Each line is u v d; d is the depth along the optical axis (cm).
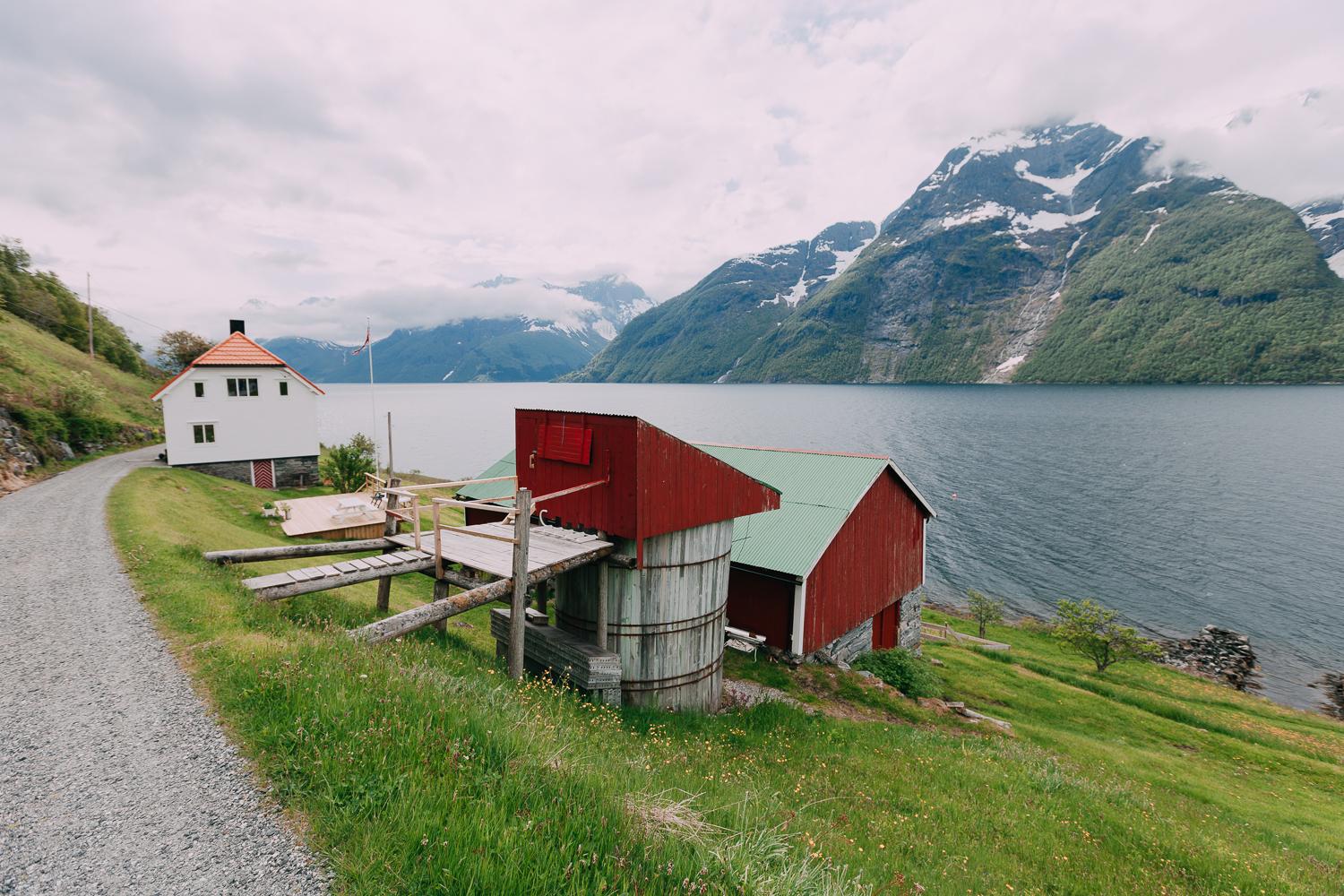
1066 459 11488
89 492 2817
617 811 589
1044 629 4794
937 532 7431
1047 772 1534
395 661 916
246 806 584
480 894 462
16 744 710
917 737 1747
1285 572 6112
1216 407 18962
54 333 7431
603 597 1559
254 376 4506
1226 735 2747
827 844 873
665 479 1514
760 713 1709
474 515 3144
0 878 490
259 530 3025
